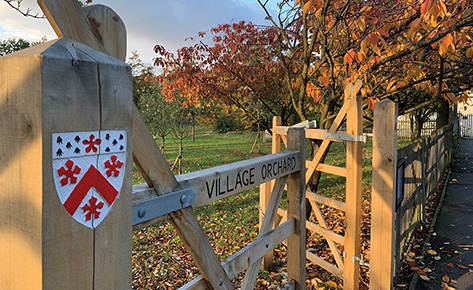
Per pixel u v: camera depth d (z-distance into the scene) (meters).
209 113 12.00
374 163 2.76
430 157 5.66
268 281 3.55
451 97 3.55
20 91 0.67
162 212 1.08
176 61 4.84
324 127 4.16
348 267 3.05
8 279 0.73
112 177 0.80
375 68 3.15
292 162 2.00
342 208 3.12
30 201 0.67
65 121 0.68
